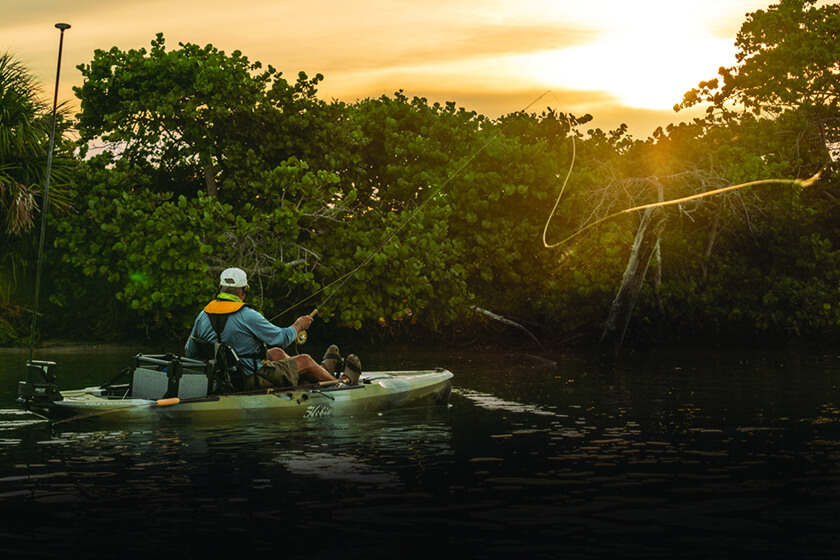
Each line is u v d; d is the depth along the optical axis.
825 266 22.39
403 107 22.64
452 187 21.25
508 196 21.52
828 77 24.02
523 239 21.00
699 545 3.84
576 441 6.54
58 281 19.28
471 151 21.53
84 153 18.59
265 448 6.11
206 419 7.06
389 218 18.61
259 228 17.27
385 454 5.94
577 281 20.72
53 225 17.94
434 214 19.08
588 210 20.45
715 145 23.48
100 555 3.70
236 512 4.38
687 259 22.53
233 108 18.27
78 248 18.00
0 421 7.30
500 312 21.84
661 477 5.23
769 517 4.31
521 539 3.92
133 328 20.70
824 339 22.50
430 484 5.03
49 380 6.84
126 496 4.70
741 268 22.14
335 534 3.99
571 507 4.50
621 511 4.43
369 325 21.84
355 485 4.98
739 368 14.14
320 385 7.86
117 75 18.38
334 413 7.64
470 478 5.18
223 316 7.53
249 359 7.57
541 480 5.12
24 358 14.95
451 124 22.27
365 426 7.21
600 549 3.79
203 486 4.93
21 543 3.87
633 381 11.70
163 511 4.39
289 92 19.27
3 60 16.20
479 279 22.70
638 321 21.62
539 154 21.23
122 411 6.82
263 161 18.84
